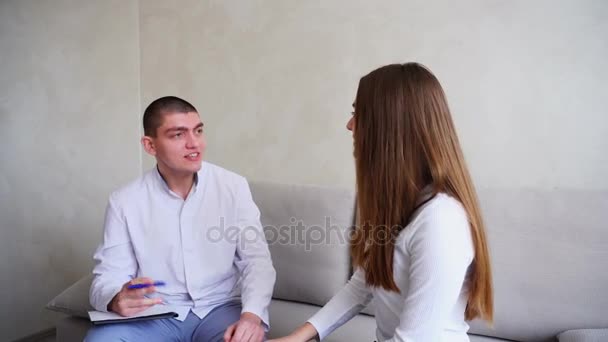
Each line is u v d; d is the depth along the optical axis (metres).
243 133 2.40
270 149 2.35
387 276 1.06
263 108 2.34
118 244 1.58
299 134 2.27
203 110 2.49
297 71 2.24
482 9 1.86
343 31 2.12
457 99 1.95
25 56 2.28
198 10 2.44
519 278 1.55
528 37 1.81
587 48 1.73
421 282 0.95
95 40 2.50
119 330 1.40
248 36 2.33
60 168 2.43
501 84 1.87
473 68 1.90
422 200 1.03
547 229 1.54
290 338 1.22
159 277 1.59
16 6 2.24
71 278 2.53
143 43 2.61
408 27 2.00
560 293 1.50
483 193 1.66
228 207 1.64
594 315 1.46
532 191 1.60
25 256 2.34
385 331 1.14
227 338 1.31
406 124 1.02
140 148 2.69
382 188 1.05
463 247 0.96
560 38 1.76
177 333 1.54
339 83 2.16
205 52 2.45
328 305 1.30
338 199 1.86
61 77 2.40
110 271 1.56
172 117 1.50
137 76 2.64
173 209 1.60
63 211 2.46
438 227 0.96
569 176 1.81
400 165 1.03
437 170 1.01
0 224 2.24
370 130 1.06
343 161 2.19
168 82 2.56
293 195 1.92
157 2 2.54
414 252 0.98
